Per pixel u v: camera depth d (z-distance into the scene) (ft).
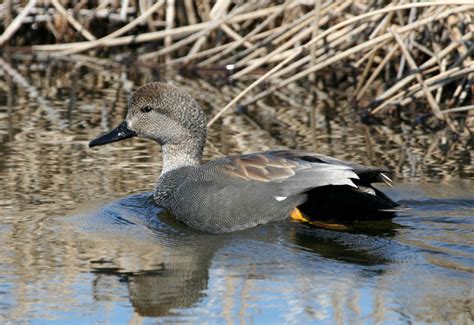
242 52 62.95
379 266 31.81
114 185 41.83
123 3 67.97
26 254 33.55
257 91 60.95
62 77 64.64
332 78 64.90
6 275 31.63
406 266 31.65
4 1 70.74
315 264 32.32
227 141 49.26
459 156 46.19
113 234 35.91
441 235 34.37
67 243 34.81
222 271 32.01
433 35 55.01
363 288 30.12
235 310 28.81
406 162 45.06
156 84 41.70
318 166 35.40
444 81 53.01
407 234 34.55
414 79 57.06
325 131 51.55
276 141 49.21
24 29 71.51
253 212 36.04
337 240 34.37
